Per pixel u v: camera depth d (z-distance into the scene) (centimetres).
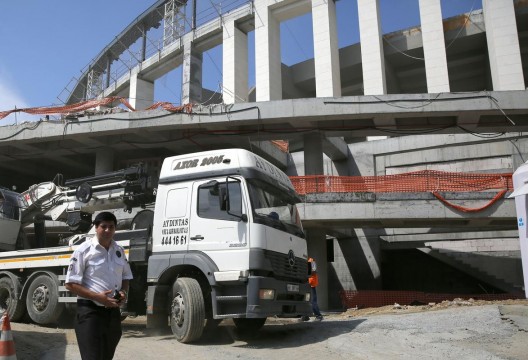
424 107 1966
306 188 2022
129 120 2209
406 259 2805
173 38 4294
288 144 3172
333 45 3469
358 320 913
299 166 2988
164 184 893
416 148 2719
